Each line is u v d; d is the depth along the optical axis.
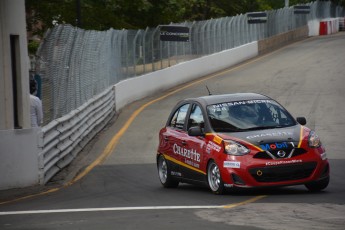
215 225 26.14
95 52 73.31
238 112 37.28
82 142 60.75
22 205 35.06
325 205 30.70
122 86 87.44
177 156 39.25
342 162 48.28
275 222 26.42
